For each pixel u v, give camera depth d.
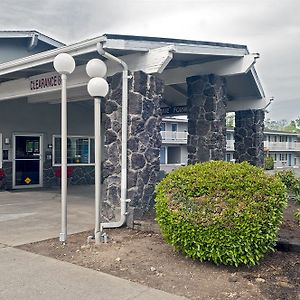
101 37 6.57
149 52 7.16
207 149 9.43
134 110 7.16
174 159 40.12
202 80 9.46
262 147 12.48
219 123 9.45
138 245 5.79
